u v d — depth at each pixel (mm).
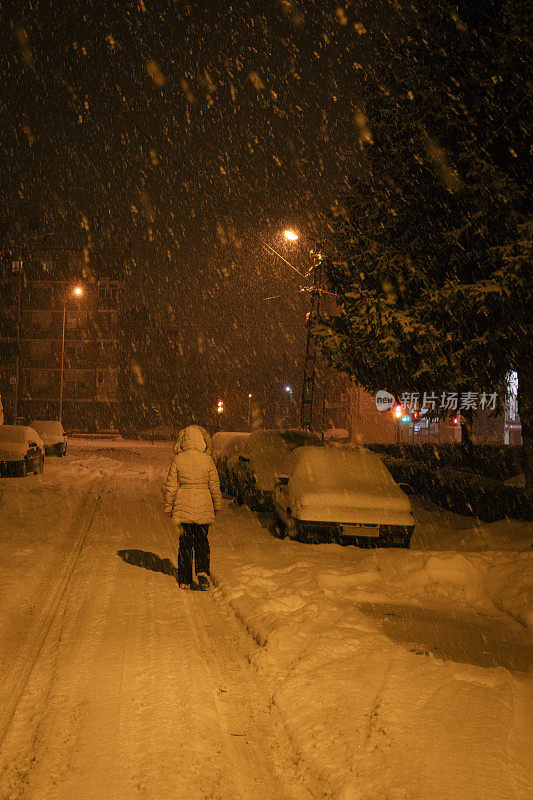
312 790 3514
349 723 4199
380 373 14219
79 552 9859
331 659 5414
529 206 11992
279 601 7051
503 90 11656
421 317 12203
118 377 79188
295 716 4348
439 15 12656
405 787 3422
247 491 15602
